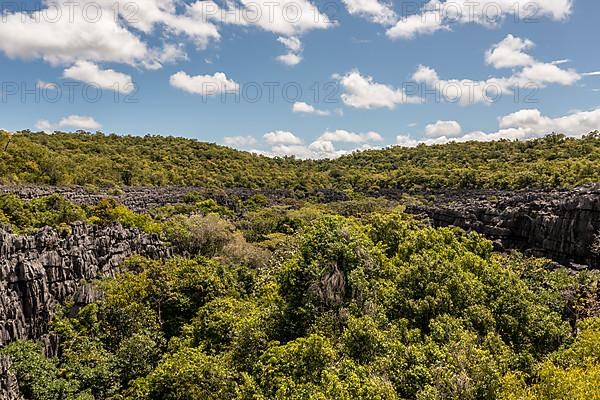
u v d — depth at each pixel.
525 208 72.06
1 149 100.19
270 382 28.75
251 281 56.09
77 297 39.03
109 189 105.56
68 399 30.67
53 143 163.38
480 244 50.44
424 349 29.72
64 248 41.56
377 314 34.97
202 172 179.88
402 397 26.86
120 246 49.97
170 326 43.91
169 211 92.69
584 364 28.34
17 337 32.38
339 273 37.38
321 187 185.12
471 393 26.06
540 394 25.58
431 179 172.75
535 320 36.56
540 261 58.38
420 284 38.12
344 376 26.80
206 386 30.67
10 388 27.20
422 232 48.38
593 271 54.31
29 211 58.81
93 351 35.56
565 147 184.38
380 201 136.25
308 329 34.78
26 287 34.22
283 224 96.75
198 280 47.97
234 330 37.97
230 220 97.88
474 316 35.19
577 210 62.38
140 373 36.34
